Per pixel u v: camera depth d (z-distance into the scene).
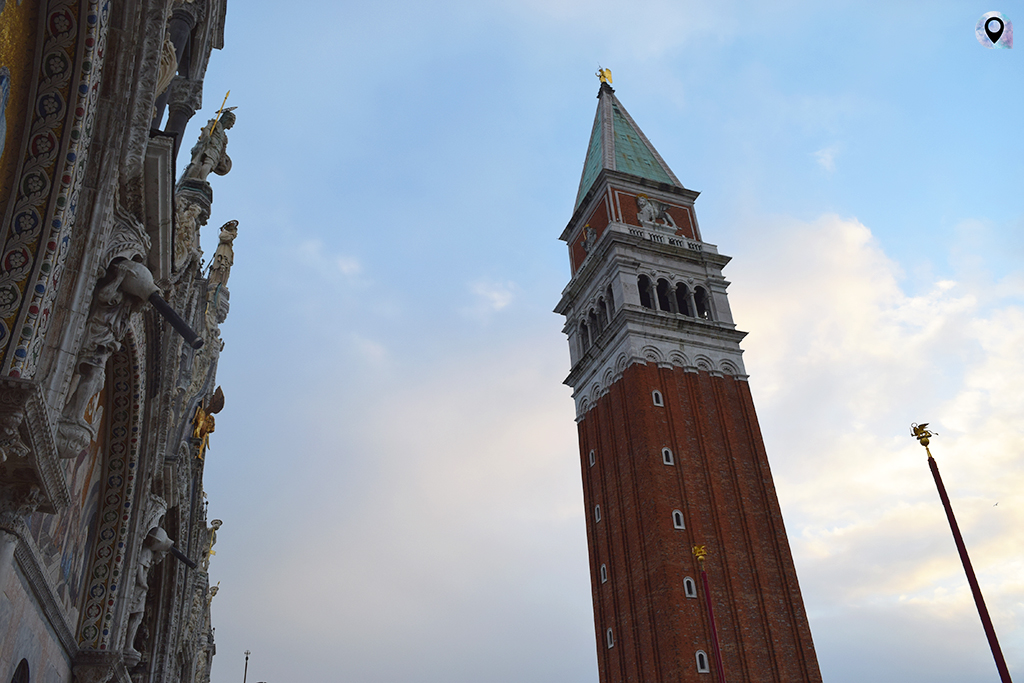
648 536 63.72
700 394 72.50
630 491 67.75
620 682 63.12
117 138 13.14
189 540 34.66
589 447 77.06
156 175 15.02
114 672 19.58
